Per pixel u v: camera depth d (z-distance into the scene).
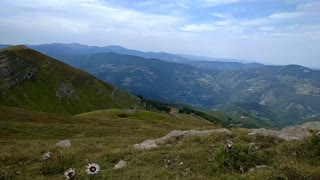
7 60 193.75
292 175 13.41
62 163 17.64
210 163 15.98
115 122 95.75
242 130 24.09
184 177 14.23
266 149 18.41
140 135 61.50
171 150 19.47
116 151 19.89
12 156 20.34
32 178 15.41
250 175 13.71
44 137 50.09
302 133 22.00
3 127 52.22
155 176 14.55
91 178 14.20
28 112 81.25
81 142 33.88
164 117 150.88
